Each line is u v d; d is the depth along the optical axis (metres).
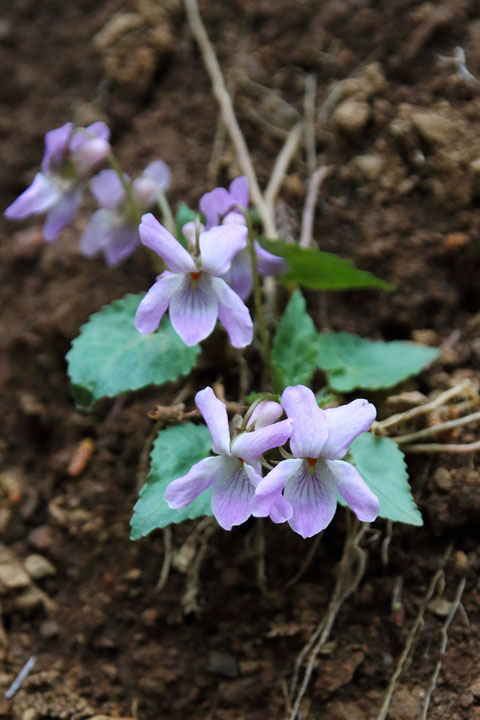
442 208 0.31
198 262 0.27
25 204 0.30
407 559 0.29
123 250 0.31
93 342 0.29
